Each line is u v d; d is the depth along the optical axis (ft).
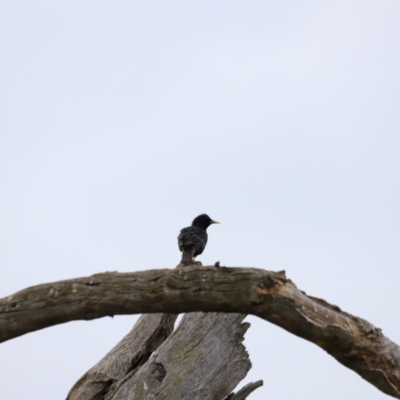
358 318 39.50
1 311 39.09
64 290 38.58
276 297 37.06
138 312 38.70
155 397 52.54
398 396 40.40
